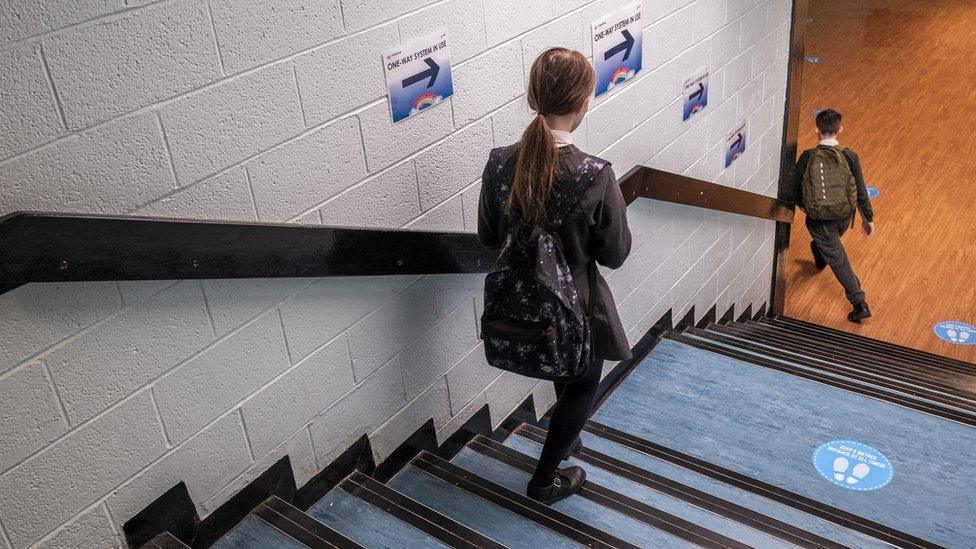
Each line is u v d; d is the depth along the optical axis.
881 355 5.36
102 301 1.83
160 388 2.01
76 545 1.95
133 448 2.00
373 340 2.58
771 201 5.29
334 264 2.26
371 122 2.33
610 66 3.28
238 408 2.23
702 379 3.85
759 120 4.98
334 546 2.23
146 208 1.84
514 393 3.35
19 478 1.80
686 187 4.02
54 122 1.63
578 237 2.17
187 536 2.19
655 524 2.62
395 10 2.30
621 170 3.59
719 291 5.17
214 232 1.92
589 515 2.65
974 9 12.59
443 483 2.73
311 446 2.49
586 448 3.10
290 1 2.01
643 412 3.62
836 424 3.50
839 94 10.20
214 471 2.22
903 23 12.41
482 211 2.32
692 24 3.82
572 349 2.23
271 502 2.38
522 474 2.89
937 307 6.33
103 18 1.65
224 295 2.08
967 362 5.40
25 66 1.56
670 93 3.80
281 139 2.10
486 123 2.77
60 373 1.80
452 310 2.87
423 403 2.86
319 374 2.43
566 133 2.16
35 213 1.58
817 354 4.85
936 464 3.25
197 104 1.88
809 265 7.18
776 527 2.70
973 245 7.03
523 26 2.79
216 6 1.85
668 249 4.23
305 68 2.10
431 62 2.46
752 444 3.39
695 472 3.11
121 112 1.74
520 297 2.20
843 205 5.81
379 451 2.74
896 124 9.25
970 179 8.00
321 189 2.25
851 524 2.84
